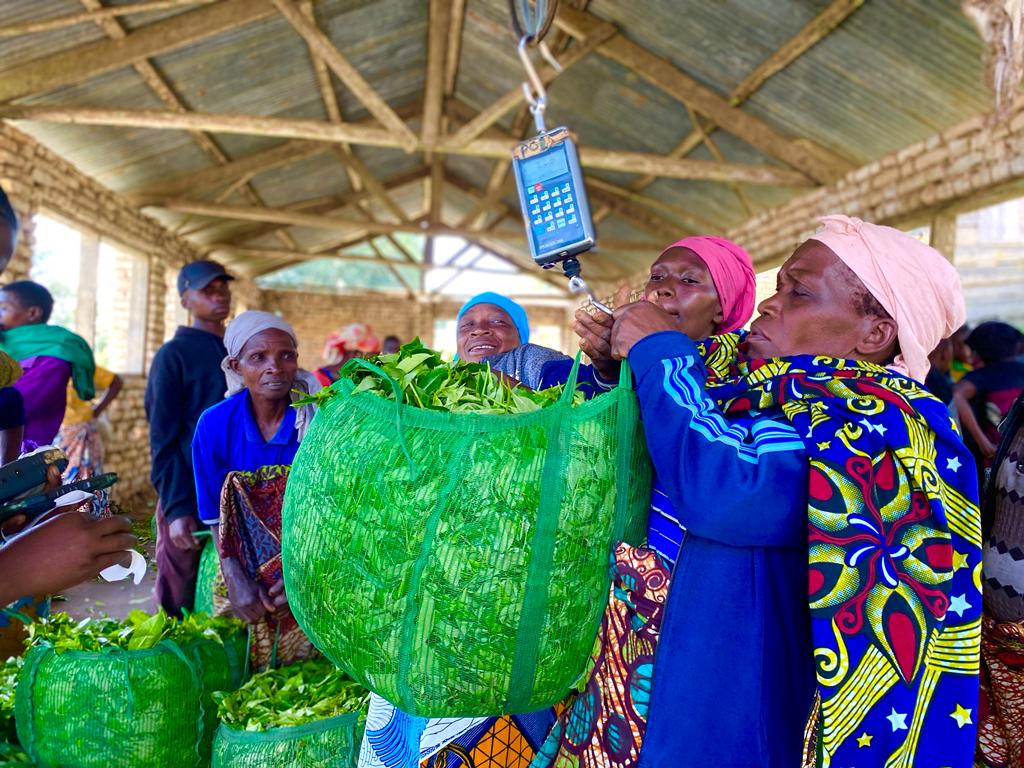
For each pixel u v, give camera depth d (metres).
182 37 5.39
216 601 2.44
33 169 5.79
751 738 0.94
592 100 7.79
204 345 2.84
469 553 0.91
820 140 6.56
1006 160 4.78
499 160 10.55
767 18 5.27
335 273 18.97
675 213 9.88
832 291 1.06
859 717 0.91
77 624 2.29
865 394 0.94
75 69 5.30
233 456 2.23
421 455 0.93
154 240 8.85
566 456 0.95
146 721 2.02
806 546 0.97
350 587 0.93
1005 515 1.29
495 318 2.05
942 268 1.04
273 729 1.85
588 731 1.04
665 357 1.00
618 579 1.01
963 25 4.34
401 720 1.36
